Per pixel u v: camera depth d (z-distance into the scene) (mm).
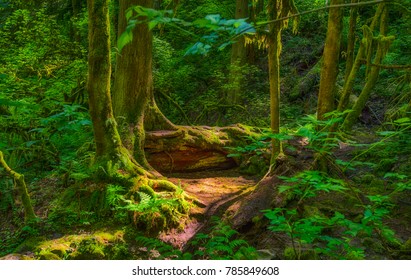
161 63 13422
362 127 10680
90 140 8648
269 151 8680
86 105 9508
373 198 3785
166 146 8227
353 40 8805
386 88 11938
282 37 16859
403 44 12836
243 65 13812
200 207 6793
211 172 8773
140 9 1991
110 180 6578
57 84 10398
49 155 8375
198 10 15500
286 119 12250
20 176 6062
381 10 8422
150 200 6246
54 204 6516
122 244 5727
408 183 4484
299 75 14867
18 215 6664
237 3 13594
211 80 15234
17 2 15211
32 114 8617
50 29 12656
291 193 5574
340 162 4633
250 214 5602
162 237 6016
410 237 4680
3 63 12758
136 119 7883
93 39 6508
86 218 6133
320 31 16297
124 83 7875
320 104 6582
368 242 4531
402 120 3934
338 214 3631
